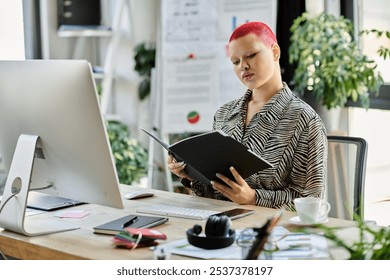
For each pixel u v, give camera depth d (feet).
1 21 11.59
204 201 8.81
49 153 7.53
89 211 8.32
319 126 8.93
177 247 6.64
